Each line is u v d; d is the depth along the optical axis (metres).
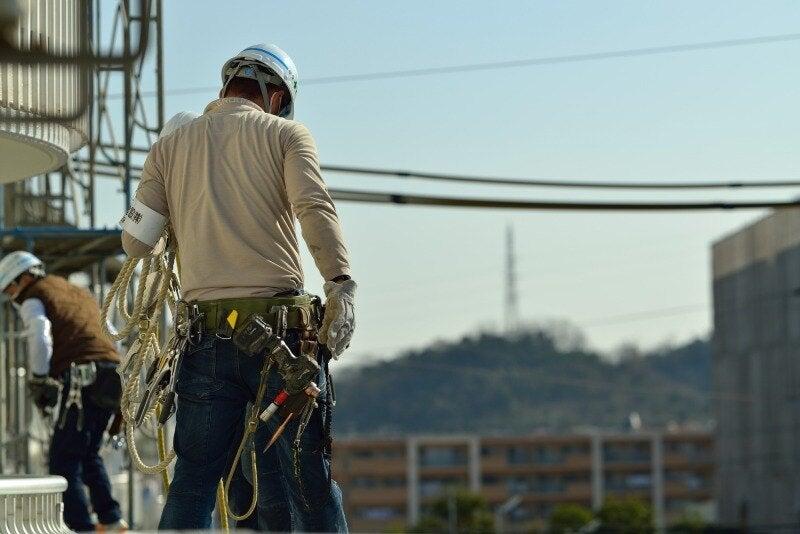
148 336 10.11
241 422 9.34
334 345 8.81
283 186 9.23
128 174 20.00
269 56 9.76
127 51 7.07
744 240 121.81
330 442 9.20
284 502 10.50
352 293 8.86
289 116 9.90
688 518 178.12
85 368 15.23
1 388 20.50
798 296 107.62
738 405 124.56
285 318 8.99
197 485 9.06
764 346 116.56
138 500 24.00
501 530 197.12
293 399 8.88
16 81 9.24
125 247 9.51
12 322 20.41
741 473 123.44
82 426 15.26
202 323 9.06
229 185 9.17
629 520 182.38
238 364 9.02
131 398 10.08
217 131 9.31
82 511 15.14
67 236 18.50
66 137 12.87
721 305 130.12
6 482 9.49
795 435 108.50
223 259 9.10
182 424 9.09
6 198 21.33
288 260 9.16
